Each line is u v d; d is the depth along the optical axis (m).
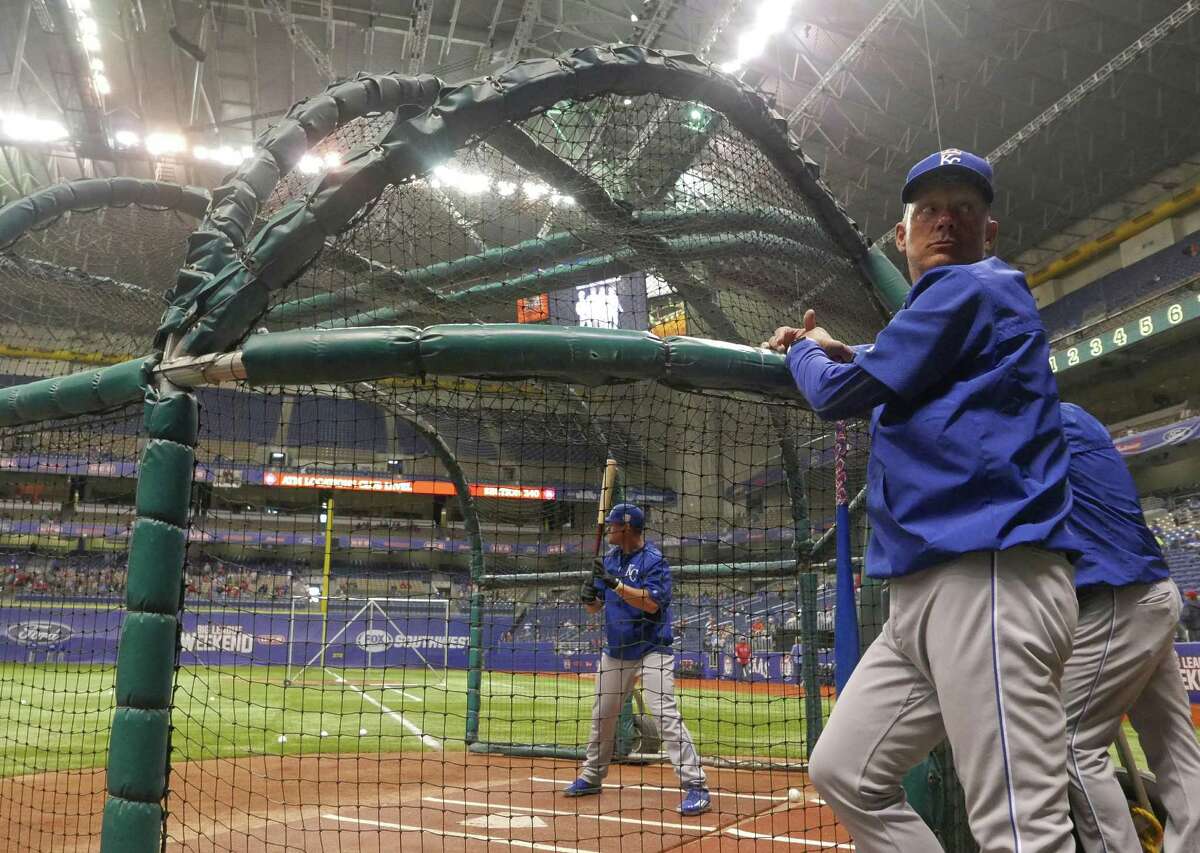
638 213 3.50
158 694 1.98
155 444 2.10
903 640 1.64
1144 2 17.59
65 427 2.78
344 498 21.53
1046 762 1.45
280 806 4.09
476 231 3.54
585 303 3.98
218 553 13.15
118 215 5.79
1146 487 24.72
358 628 14.99
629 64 2.75
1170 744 2.33
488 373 2.10
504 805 4.17
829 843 3.36
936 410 1.57
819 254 3.62
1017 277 1.68
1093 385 27.80
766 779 5.00
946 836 2.33
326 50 18.56
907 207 1.92
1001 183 24.89
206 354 2.15
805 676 5.03
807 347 1.96
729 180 3.50
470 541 6.45
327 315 4.02
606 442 2.77
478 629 6.35
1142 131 22.39
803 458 4.53
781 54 18.88
